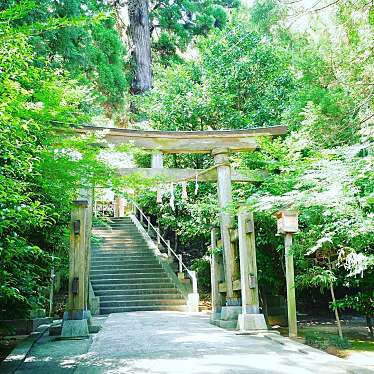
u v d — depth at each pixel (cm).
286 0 665
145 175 757
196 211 1101
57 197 509
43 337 634
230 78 1247
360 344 570
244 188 887
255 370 381
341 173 395
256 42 1274
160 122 1268
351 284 600
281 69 1264
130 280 1276
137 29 1978
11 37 327
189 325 770
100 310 1117
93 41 1580
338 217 468
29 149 381
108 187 512
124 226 1692
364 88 703
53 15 1007
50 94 497
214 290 804
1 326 564
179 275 1288
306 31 750
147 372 378
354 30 668
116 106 1753
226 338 595
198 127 1245
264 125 1184
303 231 645
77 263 648
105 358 452
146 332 669
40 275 593
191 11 2127
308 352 464
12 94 343
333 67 806
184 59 2184
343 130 742
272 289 829
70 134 575
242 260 674
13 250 342
